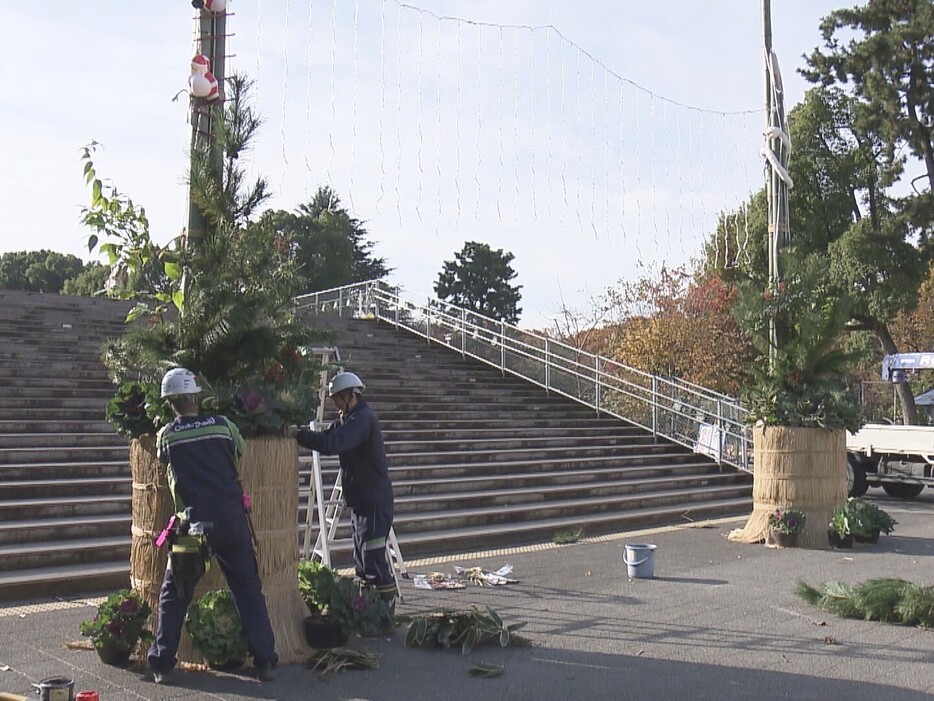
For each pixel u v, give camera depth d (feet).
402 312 82.94
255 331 20.75
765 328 41.83
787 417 39.99
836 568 34.47
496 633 22.39
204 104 22.00
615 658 21.68
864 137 104.73
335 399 23.75
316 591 21.48
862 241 98.68
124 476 38.50
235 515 18.78
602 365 75.41
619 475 55.62
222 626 19.27
